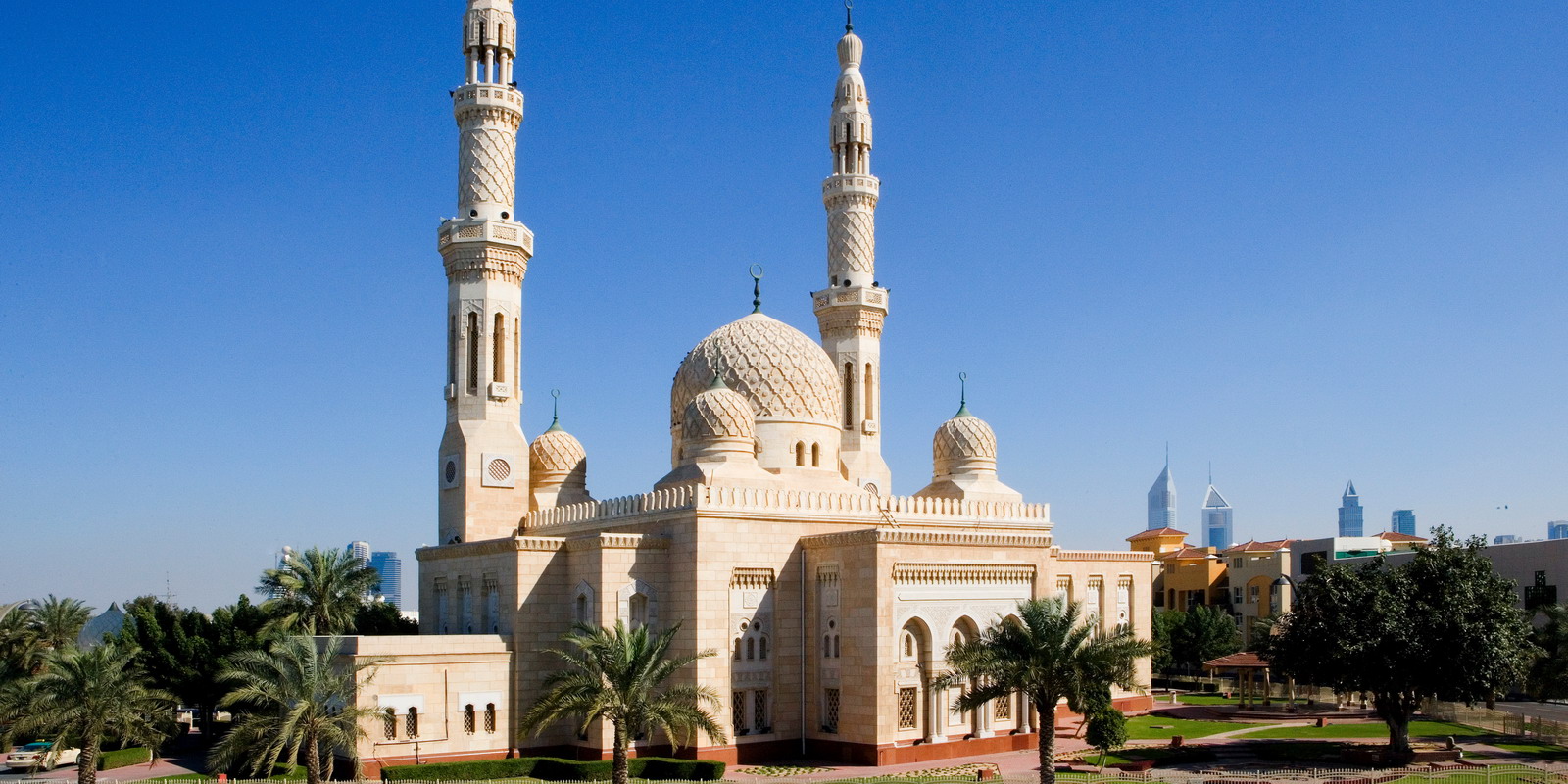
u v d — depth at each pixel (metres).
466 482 84.44
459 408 86.31
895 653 70.81
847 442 99.38
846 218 102.06
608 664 57.25
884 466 99.88
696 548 72.12
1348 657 71.50
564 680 60.34
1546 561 118.00
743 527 74.12
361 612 92.50
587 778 66.38
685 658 59.69
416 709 68.69
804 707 74.50
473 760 70.06
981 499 90.06
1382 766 69.69
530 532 86.88
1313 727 89.50
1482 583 72.81
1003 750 75.50
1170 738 82.62
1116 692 98.19
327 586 82.19
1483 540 75.69
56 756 65.19
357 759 59.47
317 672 57.41
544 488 90.81
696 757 70.31
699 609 71.69
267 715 59.91
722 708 71.31
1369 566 77.12
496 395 86.19
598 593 72.12
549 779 66.69
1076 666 56.91
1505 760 72.94
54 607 104.50
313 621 81.38
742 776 66.69
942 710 73.69
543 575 74.25
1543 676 96.00
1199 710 101.00
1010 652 57.69
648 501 76.81
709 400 82.62
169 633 85.62
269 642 83.44
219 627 85.25
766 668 74.31
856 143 102.88
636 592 72.81
